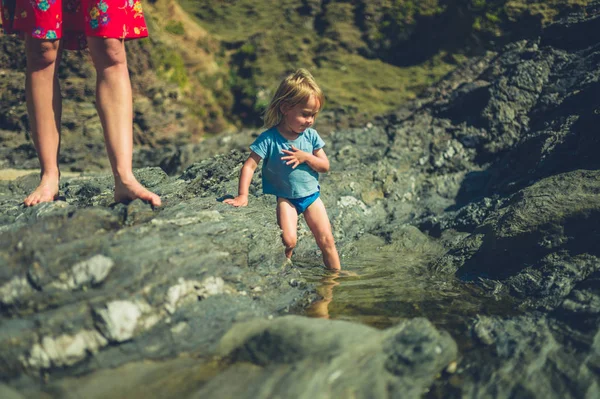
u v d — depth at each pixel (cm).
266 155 393
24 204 361
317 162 394
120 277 252
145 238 275
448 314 304
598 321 267
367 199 580
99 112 326
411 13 1836
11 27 354
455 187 632
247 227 334
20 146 988
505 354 249
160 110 1420
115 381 219
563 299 313
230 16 1942
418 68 1764
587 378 223
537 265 366
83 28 370
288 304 314
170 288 261
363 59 1808
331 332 248
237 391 211
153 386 216
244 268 313
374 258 449
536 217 396
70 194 497
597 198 390
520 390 219
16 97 1055
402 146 697
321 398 207
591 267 345
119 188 324
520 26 1658
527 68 706
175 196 446
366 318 295
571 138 514
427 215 576
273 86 1723
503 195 528
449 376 233
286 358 233
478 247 415
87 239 261
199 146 873
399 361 235
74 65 1191
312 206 403
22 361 218
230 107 1702
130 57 1414
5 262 244
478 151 680
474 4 1736
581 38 716
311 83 378
